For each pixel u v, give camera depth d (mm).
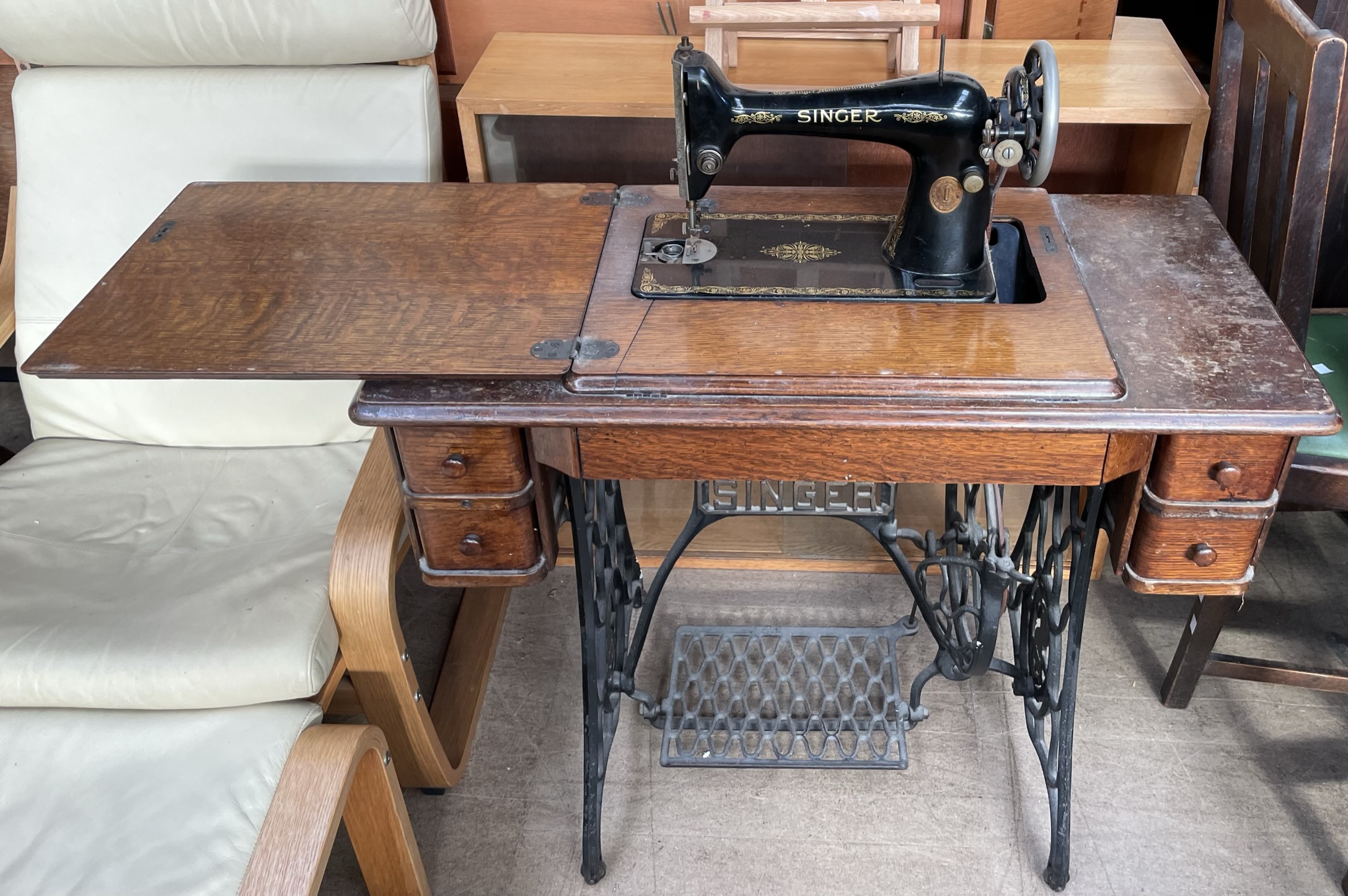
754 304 1258
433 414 1145
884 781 1750
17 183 1961
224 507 1655
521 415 1136
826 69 1731
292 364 1161
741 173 1981
